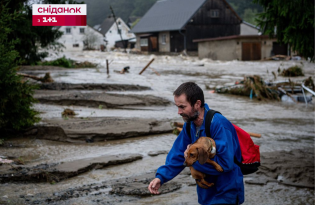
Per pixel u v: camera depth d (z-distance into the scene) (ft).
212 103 47.98
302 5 25.44
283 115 40.68
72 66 100.32
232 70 102.63
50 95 44.45
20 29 74.23
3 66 25.08
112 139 27.02
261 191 18.34
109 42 314.96
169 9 233.35
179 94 10.37
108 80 65.62
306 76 86.07
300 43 26.78
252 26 229.45
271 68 109.60
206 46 167.12
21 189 17.25
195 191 17.67
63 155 22.75
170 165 11.04
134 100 42.42
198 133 10.58
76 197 16.43
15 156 22.09
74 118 32.78
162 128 29.84
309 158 23.30
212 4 212.43
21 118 26.71
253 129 32.73
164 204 16.07
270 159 22.36
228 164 9.95
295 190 18.72
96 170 20.31
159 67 111.24
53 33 88.33
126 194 16.89
